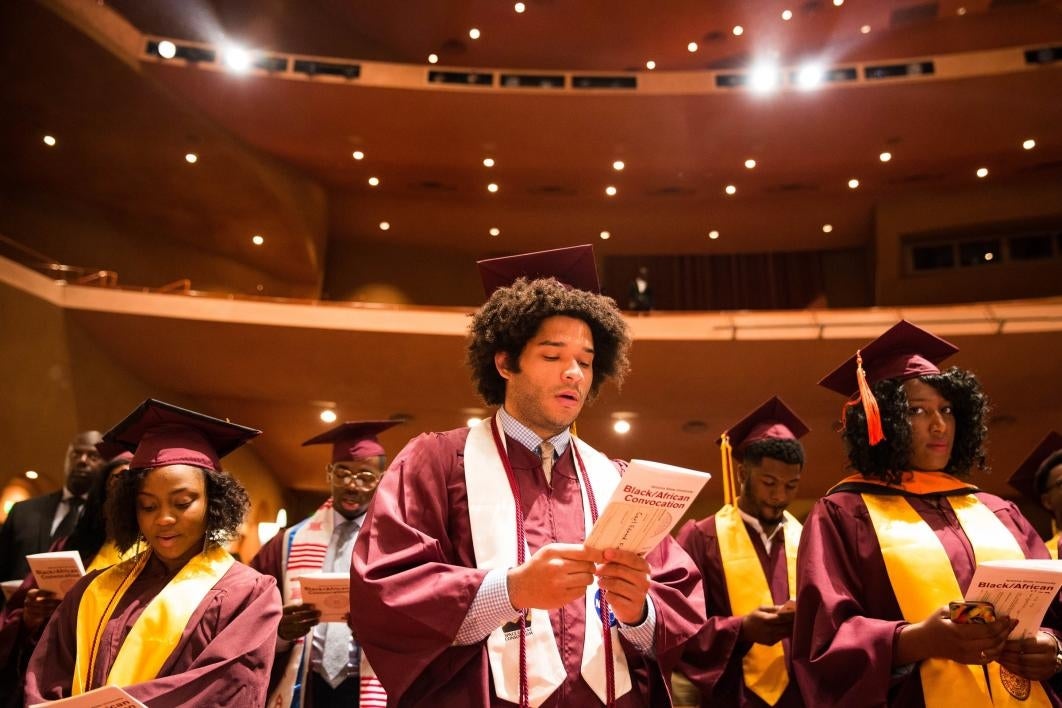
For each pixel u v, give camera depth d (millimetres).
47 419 10922
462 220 17859
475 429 2080
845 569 2291
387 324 12117
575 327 2070
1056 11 15672
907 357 2590
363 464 4230
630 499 1507
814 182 16562
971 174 16125
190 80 13148
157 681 2064
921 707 2021
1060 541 2887
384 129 14898
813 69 13945
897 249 16750
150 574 2482
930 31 16391
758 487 4066
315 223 16578
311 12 16766
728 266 18484
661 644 1812
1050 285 15906
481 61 17906
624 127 14953
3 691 3006
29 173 14227
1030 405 12297
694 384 12484
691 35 17094
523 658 1701
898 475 2430
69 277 14461
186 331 11906
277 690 3330
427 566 1722
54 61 12047
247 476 14328
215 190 14969
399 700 1673
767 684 3455
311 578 2965
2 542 4352
